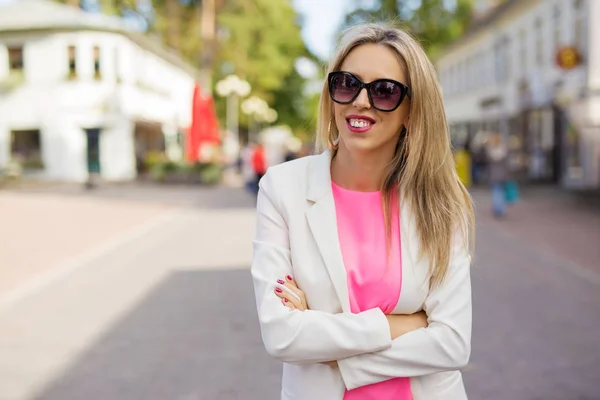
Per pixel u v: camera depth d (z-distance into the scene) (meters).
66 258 9.24
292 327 1.48
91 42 29.03
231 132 41.25
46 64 29.23
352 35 1.61
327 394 1.52
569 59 19.12
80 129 29.48
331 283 1.53
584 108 17.77
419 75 1.57
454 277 1.56
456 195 1.61
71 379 4.32
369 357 1.49
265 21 43.72
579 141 19.94
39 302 6.50
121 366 4.57
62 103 29.25
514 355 4.71
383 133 1.57
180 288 7.15
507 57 28.11
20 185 26.38
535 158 23.45
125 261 8.97
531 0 24.12
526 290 6.88
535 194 19.34
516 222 13.26
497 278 7.55
